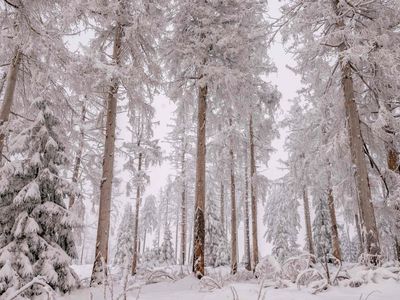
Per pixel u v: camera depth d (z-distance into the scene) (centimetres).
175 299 738
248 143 2189
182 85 1430
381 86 1173
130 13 1251
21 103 1241
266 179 2106
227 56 1395
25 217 811
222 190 2933
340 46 1138
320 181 1806
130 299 650
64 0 1048
